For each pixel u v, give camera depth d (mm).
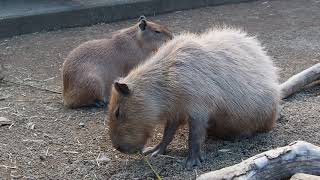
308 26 11016
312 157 4617
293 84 7000
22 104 7148
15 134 6148
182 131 6109
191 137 5234
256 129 5762
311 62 8695
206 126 5289
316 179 4383
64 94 7168
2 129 6273
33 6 11281
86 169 5312
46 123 6504
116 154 5629
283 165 4543
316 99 6910
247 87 5453
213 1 12711
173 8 12258
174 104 5238
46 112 6887
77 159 5535
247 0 13117
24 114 6766
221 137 5793
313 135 5812
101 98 7172
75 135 6148
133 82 5234
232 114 5434
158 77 5246
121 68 7391
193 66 5242
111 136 5254
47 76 8406
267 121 5742
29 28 10742
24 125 6406
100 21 11469
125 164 5375
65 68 7168
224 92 5309
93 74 7102
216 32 5879
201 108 5215
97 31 10930
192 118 5227
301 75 7102
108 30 10992
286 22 11359
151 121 5234
